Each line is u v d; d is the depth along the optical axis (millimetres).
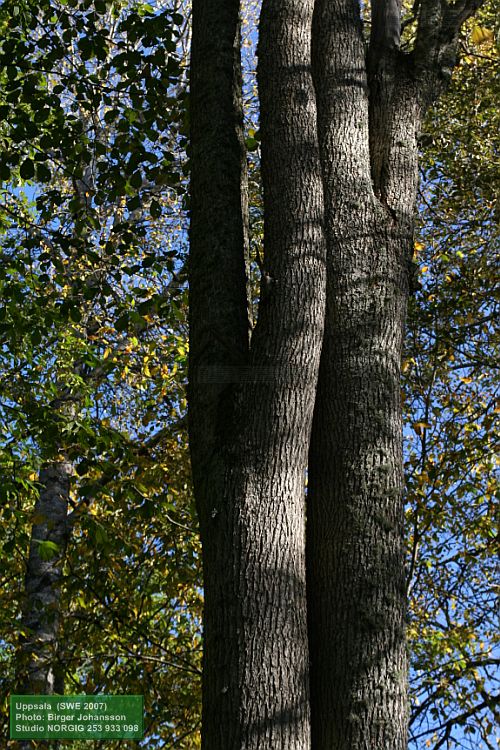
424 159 10555
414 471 9180
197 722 8711
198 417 3682
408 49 8773
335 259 4219
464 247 10242
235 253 4059
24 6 7816
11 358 8242
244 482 3430
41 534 9398
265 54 4434
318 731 3314
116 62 7641
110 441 7594
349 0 4969
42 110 7516
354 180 4438
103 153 7789
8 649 9016
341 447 3781
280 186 4043
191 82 4609
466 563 9297
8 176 7504
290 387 3578
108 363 9055
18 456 7586
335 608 3467
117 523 9180
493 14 10164
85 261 10094
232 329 3826
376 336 4031
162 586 9102
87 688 8617
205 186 4211
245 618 3203
